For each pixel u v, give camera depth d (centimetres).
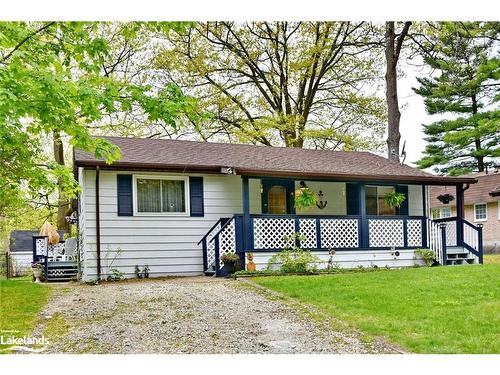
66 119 877
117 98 912
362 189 1566
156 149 1581
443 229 1602
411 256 1600
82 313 822
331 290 977
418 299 869
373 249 1555
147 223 1416
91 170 1367
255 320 768
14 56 827
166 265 1426
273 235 1443
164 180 1447
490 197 2920
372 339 656
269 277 1262
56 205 2302
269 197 1612
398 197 1645
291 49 2533
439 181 1647
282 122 2497
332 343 644
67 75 905
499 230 2892
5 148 1010
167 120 927
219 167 1454
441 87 3475
